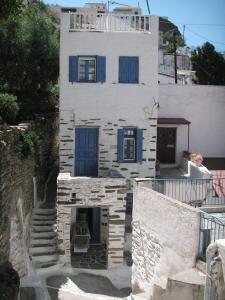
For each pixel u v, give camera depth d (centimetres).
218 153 2458
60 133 2109
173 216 1259
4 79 2442
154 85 2114
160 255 1338
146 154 2153
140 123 2131
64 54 2067
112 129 2120
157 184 1522
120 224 1923
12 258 1627
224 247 895
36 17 2480
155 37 2092
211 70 3803
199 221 1148
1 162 1440
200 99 2419
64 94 2088
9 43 2388
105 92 2100
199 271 1124
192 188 1554
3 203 1480
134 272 1569
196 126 2430
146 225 1444
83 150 2134
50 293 1678
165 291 1184
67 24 2055
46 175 2622
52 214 2138
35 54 2441
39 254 1925
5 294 1173
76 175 2139
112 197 1909
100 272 1895
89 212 2166
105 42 2075
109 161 2138
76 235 2027
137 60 2097
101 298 1669
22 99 2570
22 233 1767
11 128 1644
